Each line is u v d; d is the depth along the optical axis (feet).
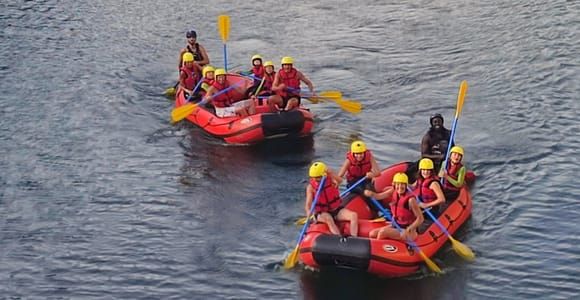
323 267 82.33
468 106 124.67
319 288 79.77
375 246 78.33
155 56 154.40
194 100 123.75
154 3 187.93
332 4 183.11
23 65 149.48
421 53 149.59
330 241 79.15
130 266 85.97
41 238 92.07
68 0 190.19
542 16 162.91
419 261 80.23
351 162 89.10
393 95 131.44
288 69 115.75
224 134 114.73
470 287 79.15
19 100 133.39
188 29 170.09
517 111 120.98
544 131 113.50
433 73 139.74
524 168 103.04
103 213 97.55
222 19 130.52
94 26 171.63
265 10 181.06
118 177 106.63
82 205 99.50
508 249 85.30
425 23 165.68
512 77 134.51
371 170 89.35
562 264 82.58
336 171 105.50
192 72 126.11
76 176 107.24
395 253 78.79
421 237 82.12
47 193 102.68
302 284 80.69
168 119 125.39
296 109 114.21
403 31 162.09
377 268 78.43
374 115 123.85
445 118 120.47
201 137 117.80
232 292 80.33
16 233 93.20
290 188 101.65
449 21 165.68
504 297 77.61
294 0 187.62
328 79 139.85
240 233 91.45
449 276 80.69
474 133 114.21
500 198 95.91
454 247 83.15
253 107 115.85
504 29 157.79
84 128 122.42
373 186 89.25
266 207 97.30
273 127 111.75
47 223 95.35
